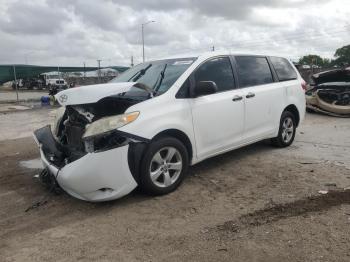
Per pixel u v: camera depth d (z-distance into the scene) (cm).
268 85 696
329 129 988
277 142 745
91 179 459
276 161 666
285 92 730
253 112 651
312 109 1277
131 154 478
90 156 457
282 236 393
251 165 646
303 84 789
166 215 459
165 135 523
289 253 361
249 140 656
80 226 441
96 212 477
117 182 471
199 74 575
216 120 582
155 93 534
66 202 514
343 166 625
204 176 595
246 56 673
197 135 557
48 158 527
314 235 392
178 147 525
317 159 674
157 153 502
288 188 529
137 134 479
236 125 620
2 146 916
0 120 1470
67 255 379
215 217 447
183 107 536
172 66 595
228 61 632
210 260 357
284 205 471
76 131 518
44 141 567
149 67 627
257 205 475
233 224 426
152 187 502
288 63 778
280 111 719
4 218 476
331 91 1231
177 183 533
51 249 392
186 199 505
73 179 462
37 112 1755
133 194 527
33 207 502
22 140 990
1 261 374
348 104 1214
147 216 458
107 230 428
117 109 520
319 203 471
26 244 406
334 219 425
